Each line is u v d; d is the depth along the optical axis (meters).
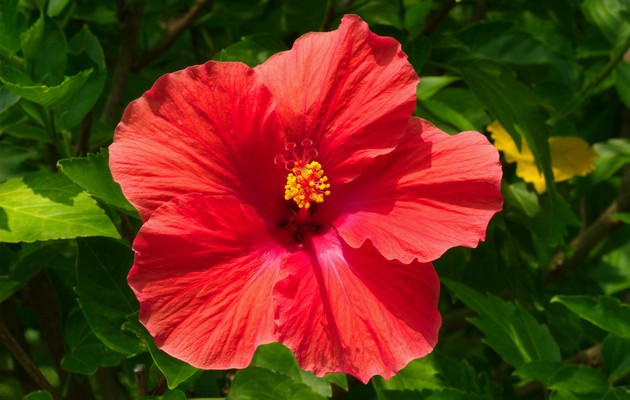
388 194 0.46
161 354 0.46
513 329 0.54
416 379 0.53
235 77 0.46
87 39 0.54
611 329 0.52
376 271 0.45
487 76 0.58
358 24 0.46
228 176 0.46
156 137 0.45
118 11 0.62
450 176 0.45
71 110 0.53
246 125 0.46
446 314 0.64
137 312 0.46
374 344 0.44
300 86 0.47
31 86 0.49
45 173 0.50
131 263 0.49
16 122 0.53
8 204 0.49
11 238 0.48
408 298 0.44
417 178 0.45
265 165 0.47
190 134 0.45
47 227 0.48
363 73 0.46
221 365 0.43
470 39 0.62
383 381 0.53
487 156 0.45
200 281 0.44
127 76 0.62
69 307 0.60
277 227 0.47
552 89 0.64
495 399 0.55
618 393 0.52
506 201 0.59
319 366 0.43
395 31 0.59
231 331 0.43
